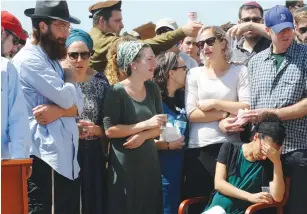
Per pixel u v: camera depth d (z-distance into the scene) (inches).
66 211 166.9
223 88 186.7
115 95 176.4
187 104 190.1
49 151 162.9
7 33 159.0
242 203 175.5
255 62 186.2
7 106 145.7
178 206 189.0
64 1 165.6
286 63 180.5
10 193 128.7
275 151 171.2
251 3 219.3
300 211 177.5
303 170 177.8
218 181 177.0
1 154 146.5
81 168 175.8
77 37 176.1
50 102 164.7
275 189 171.8
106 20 216.4
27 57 161.5
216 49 186.1
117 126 175.8
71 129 166.6
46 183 163.6
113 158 176.6
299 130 179.8
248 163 176.9
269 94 181.8
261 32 203.6
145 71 177.2
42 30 163.2
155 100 185.5
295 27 210.8
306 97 179.6
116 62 189.6
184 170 190.5
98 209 176.2
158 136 187.5
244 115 178.5
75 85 168.7
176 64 192.9
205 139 186.2
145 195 177.6
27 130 147.6
